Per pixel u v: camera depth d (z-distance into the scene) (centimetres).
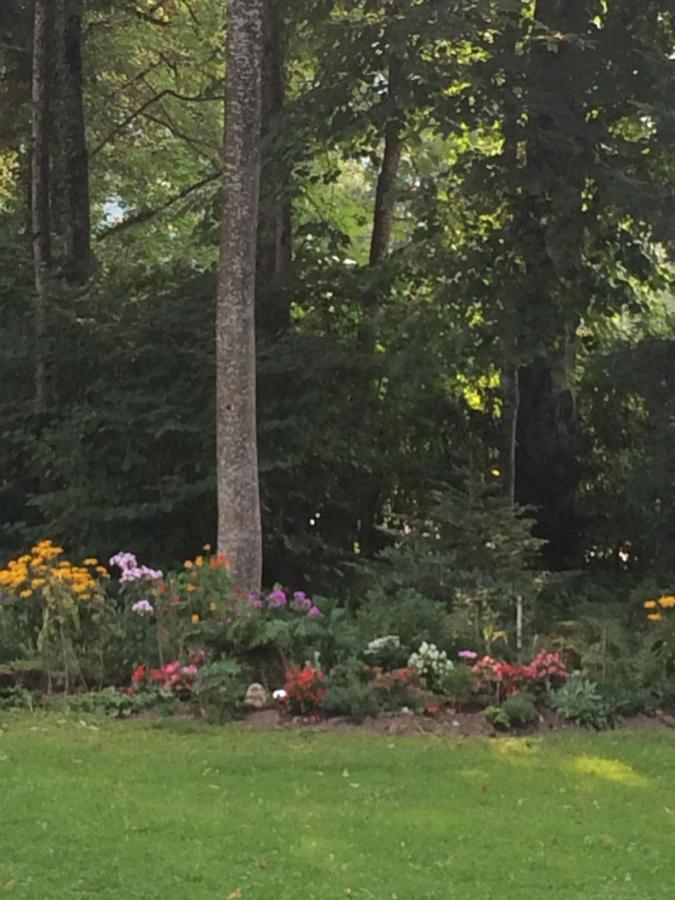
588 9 1161
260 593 891
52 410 1241
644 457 1229
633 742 672
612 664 779
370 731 689
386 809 530
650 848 481
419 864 459
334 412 1210
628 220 1108
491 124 1100
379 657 789
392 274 1249
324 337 1270
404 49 1038
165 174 2127
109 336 1217
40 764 598
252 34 895
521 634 851
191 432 1147
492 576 983
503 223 1155
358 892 426
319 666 761
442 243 1168
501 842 485
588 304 1112
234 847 472
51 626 790
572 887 437
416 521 1105
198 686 725
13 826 493
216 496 1169
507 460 1208
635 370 1175
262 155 1170
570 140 1045
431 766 606
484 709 731
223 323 891
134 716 727
